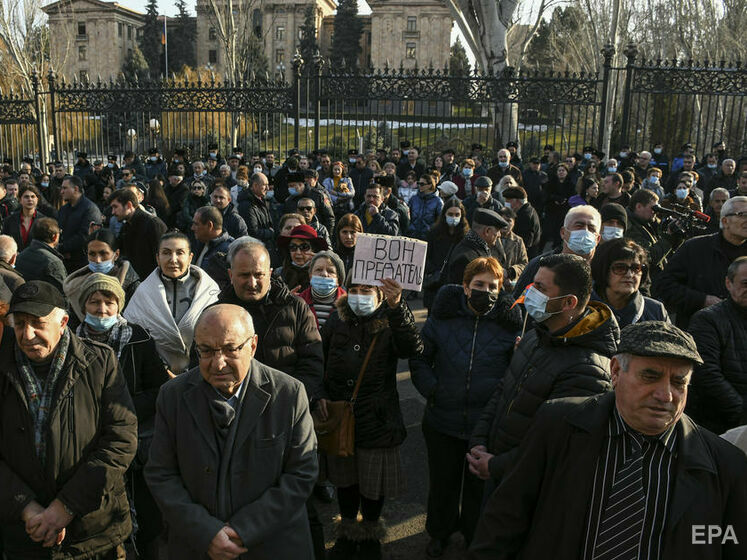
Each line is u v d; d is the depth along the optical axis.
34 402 2.62
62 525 2.54
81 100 14.45
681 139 17.78
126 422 2.76
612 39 18.97
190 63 74.94
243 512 2.29
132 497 3.13
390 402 3.39
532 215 8.05
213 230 5.57
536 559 1.97
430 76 13.27
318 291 4.04
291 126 29.17
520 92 13.27
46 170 15.16
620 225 4.68
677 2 25.19
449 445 3.43
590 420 1.92
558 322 2.48
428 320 3.63
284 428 2.42
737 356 3.38
